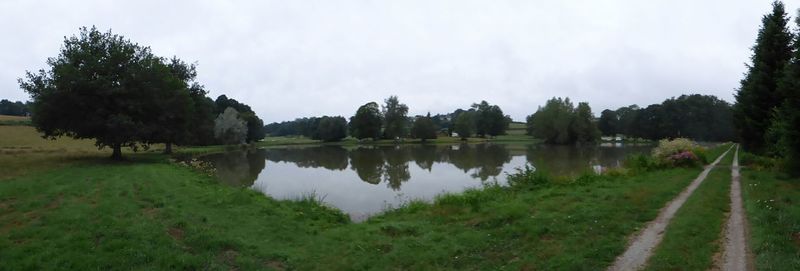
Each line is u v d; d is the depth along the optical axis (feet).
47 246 27.96
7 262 25.20
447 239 31.04
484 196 48.85
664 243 26.71
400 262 26.73
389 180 95.45
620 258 24.67
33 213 37.91
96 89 98.43
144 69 105.60
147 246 28.19
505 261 25.73
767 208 34.17
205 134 190.19
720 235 28.35
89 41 104.99
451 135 453.58
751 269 22.04
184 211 40.14
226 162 146.82
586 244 27.32
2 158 101.09
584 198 44.19
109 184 57.77
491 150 227.61
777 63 80.89
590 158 159.33
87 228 32.09
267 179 97.25
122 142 105.70
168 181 64.64
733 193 46.03
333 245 31.40
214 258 27.50
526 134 435.53
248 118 302.25
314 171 117.91
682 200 42.19
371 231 35.06
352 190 79.30
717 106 337.52
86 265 24.93
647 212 35.94
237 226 35.94
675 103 330.13
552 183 57.36
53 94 94.99
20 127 204.23
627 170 70.13
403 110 354.95
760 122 84.53
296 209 45.55
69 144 167.12
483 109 394.11
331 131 350.64
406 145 306.96
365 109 345.31
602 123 398.83
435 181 92.38
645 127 333.21
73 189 52.29
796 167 54.24
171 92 114.42
